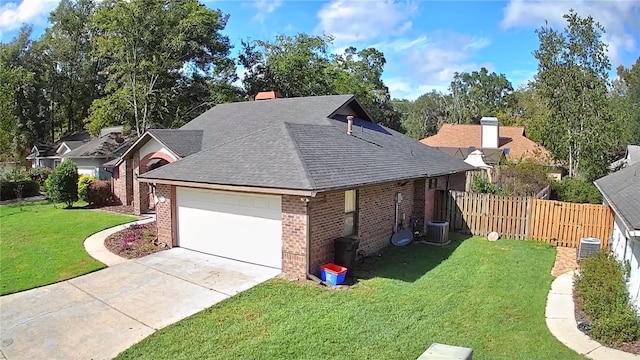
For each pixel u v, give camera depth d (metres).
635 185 11.76
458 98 83.00
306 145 12.60
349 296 9.51
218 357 6.84
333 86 43.19
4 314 8.75
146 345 7.26
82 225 17.58
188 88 37.97
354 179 11.27
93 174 33.16
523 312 8.85
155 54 33.78
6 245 14.64
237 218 12.05
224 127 20.12
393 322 8.17
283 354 6.91
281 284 10.18
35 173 33.53
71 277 10.92
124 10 32.50
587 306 8.52
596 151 26.61
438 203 17.66
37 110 48.34
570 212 15.05
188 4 35.81
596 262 9.88
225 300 9.20
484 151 36.41
